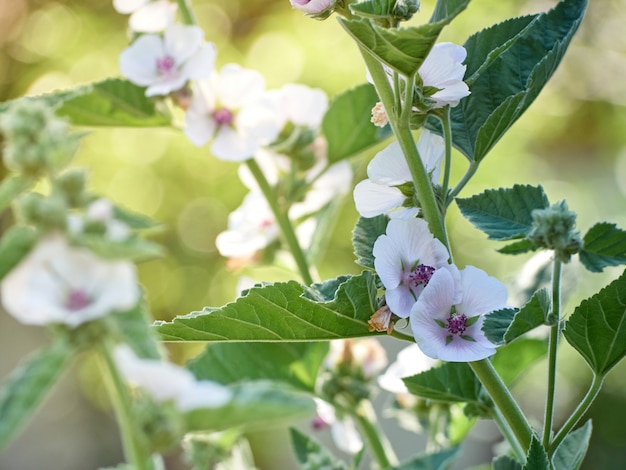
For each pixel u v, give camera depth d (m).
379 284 0.70
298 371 0.84
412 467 0.81
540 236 0.70
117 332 0.56
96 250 0.56
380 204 0.71
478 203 0.74
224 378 0.83
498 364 0.85
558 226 0.69
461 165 2.01
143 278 2.10
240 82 0.86
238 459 0.78
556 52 0.73
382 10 0.68
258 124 0.87
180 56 0.85
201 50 0.84
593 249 0.72
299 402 0.57
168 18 0.87
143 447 0.56
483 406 0.75
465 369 0.75
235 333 0.71
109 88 0.85
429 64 0.69
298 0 0.70
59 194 0.57
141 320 0.56
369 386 0.85
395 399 0.87
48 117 0.57
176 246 2.13
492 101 0.75
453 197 0.71
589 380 2.12
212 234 2.12
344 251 1.85
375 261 0.68
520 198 0.74
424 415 0.87
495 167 2.09
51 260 0.56
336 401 0.84
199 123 0.86
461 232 1.88
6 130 0.57
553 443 0.70
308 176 0.90
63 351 0.56
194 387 0.57
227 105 0.87
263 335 0.71
